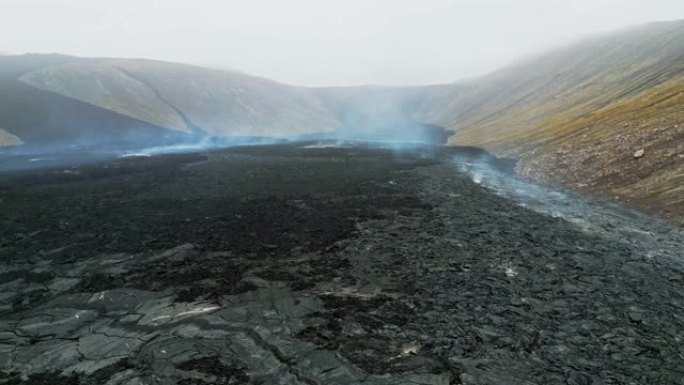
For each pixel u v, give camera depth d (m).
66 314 24.23
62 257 32.66
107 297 26.20
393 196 52.91
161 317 23.95
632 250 33.88
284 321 23.62
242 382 18.70
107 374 19.16
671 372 19.38
